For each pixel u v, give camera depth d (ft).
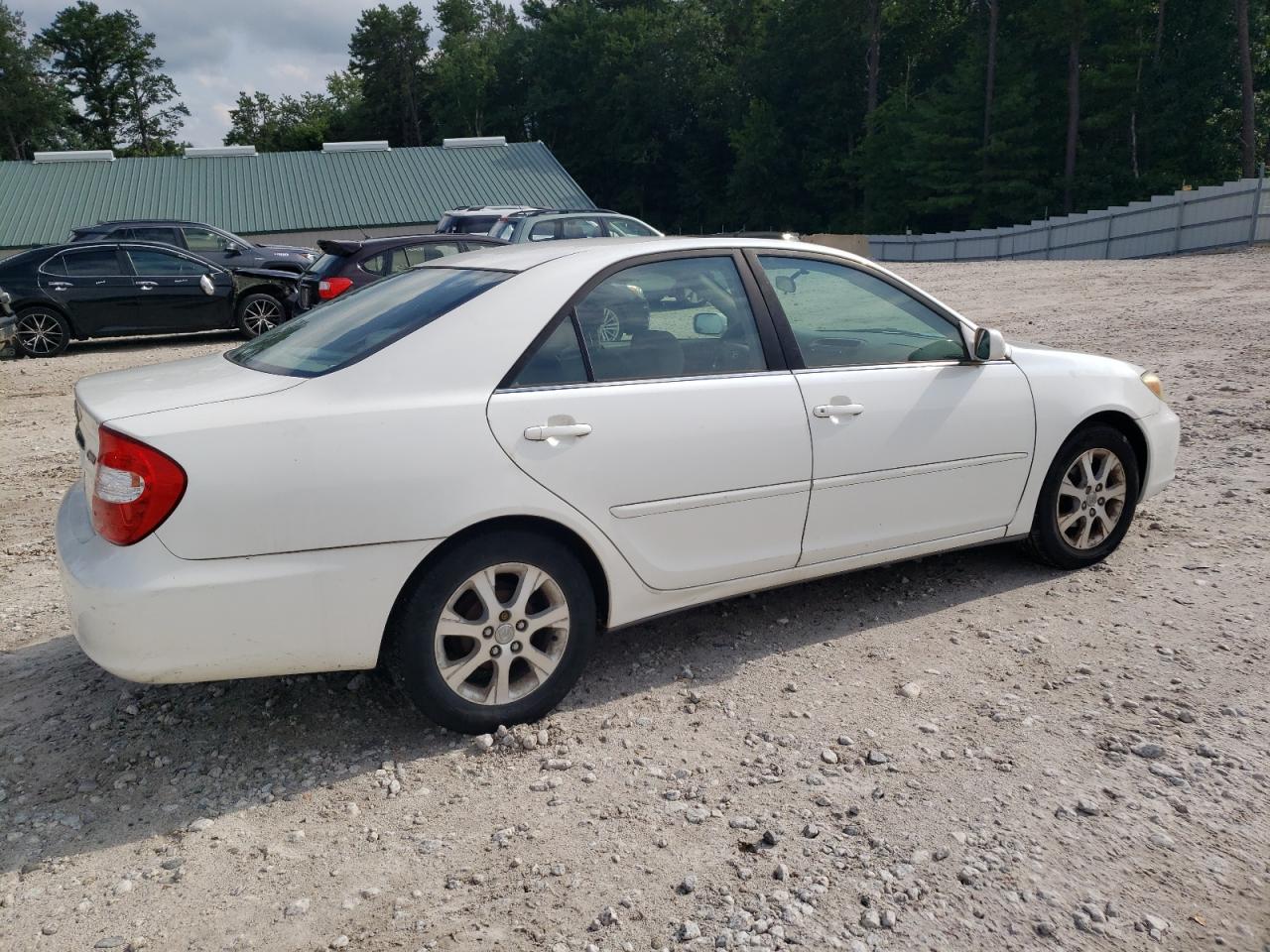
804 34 223.71
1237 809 9.70
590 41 264.93
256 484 9.94
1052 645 13.28
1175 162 169.78
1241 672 12.33
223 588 9.89
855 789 10.21
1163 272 68.23
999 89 178.60
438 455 10.57
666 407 11.90
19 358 48.29
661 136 264.31
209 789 10.64
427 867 9.26
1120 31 171.22
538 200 137.49
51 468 25.85
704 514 12.26
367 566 10.39
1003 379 14.58
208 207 129.70
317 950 8.24
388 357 10.86
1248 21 163.94
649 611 12.31
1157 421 16.19
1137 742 10.86
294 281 53.06
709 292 12.71
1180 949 7.99
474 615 11.20
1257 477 20.27
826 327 13.43
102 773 11.02
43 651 14.23
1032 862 9.01
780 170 227.40
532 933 8.34
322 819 10.05
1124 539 17.15
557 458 11.16
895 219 199.72
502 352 11.20
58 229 122.83
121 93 322.75
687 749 11.10
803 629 14.08
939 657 13.05
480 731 11.35
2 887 9.16
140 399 10.62
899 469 13.60
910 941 8.11
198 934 8.48
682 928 8.33
